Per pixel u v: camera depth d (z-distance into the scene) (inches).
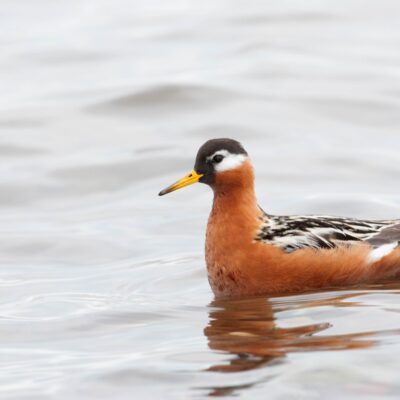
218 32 1127.6
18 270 589.9
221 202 522.6
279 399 358.6
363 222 528.7
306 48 1048.8
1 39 1141.1
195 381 379.2
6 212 715.4
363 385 366.3
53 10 1277.1
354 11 1179.3
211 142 527.8
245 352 408.8
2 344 445.4
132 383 381.7
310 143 822.5
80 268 590.6
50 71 1028.5
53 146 835.4
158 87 926.4
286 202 701.3
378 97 908.0
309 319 451.8
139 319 475.8
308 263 505.4
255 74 968.9
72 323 474.0
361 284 515.5
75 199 741.9
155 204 720.3
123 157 804.0
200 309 488.7
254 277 509.0
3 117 890.1
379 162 775.1
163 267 579.2
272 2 1229.7
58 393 375.9
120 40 1124.5
